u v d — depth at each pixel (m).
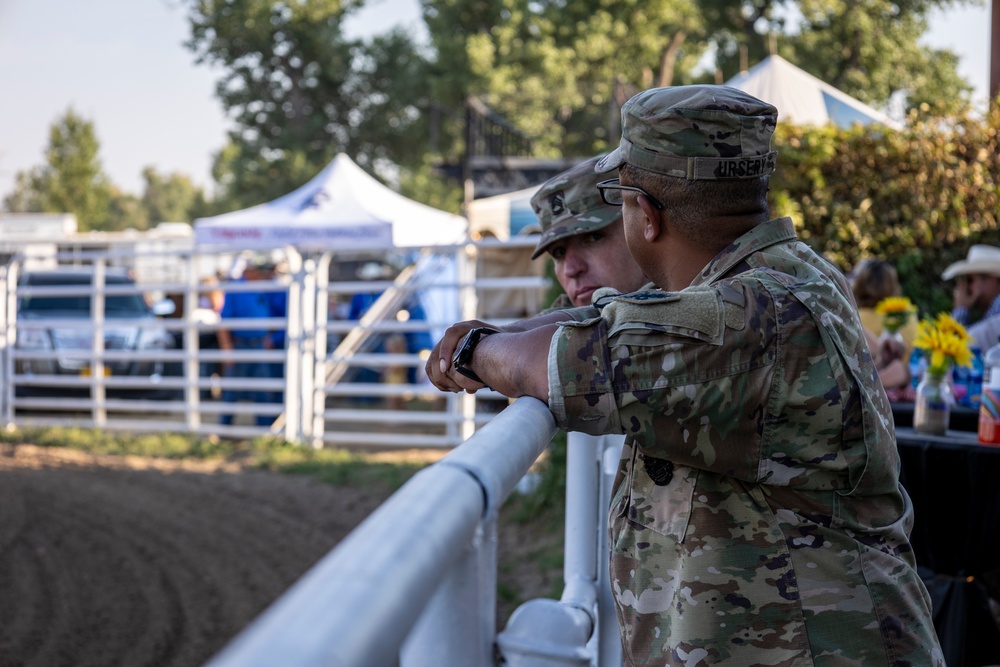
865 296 4.90
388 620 0.58
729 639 1.29
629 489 1.46
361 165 35.81
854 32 26.14
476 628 0.99
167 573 5.36
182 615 4.70
